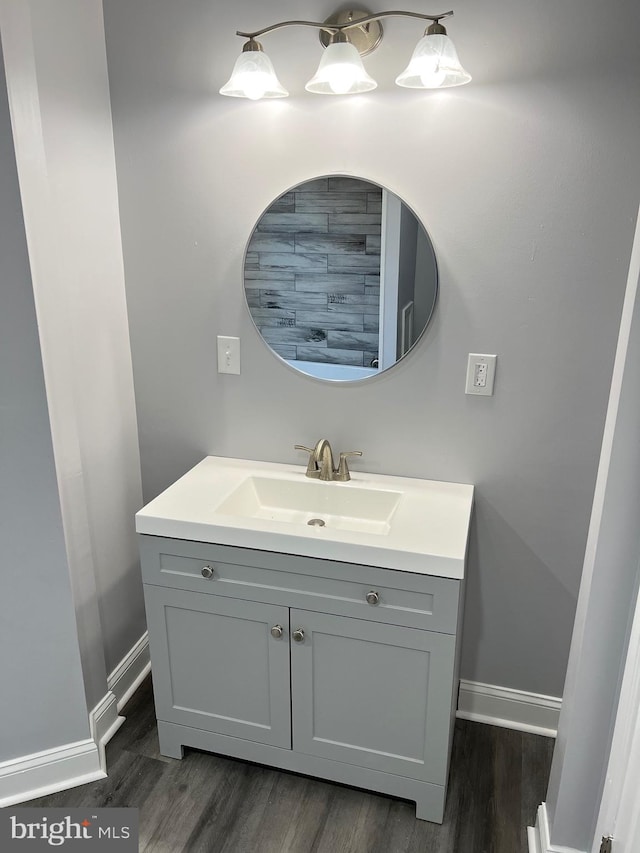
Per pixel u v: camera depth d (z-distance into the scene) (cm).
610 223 178
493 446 206
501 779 212
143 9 193
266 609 190
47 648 196
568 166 176
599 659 155
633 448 141
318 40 183
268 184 199
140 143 205
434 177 186
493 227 186
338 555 176
